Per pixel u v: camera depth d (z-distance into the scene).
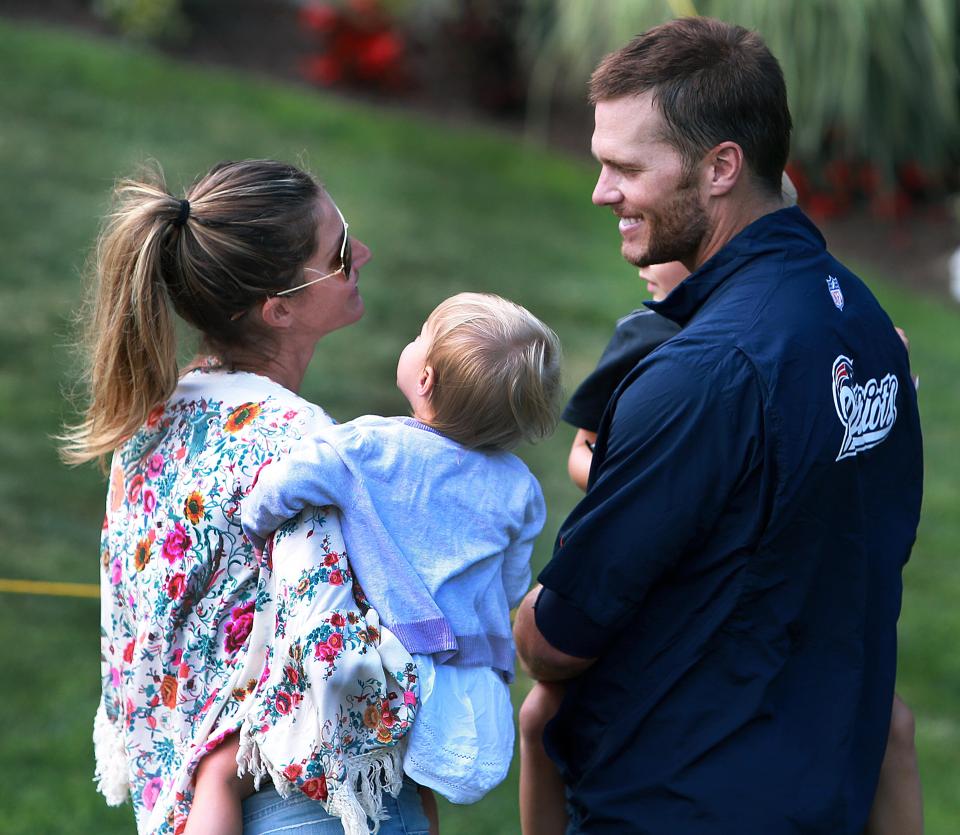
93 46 19.44
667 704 4.06
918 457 4.52
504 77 21.94
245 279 4.09
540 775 4.73
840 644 4.08
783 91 4.14
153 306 4.02
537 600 4.21
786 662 4.01
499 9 22.02
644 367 4.05
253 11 22.06
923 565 12.21
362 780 3.82
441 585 3.97
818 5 19.19
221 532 3.94
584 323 15.55
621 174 4.17
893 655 4.30
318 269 4.21
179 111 18.39
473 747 3.91
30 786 7.58
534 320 4.25
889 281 19.50
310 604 3.78
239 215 4.08
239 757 3.83
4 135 16.58
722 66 4.04
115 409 4.13
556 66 21.42
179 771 3.95
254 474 3.94
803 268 4.12
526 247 17.38
